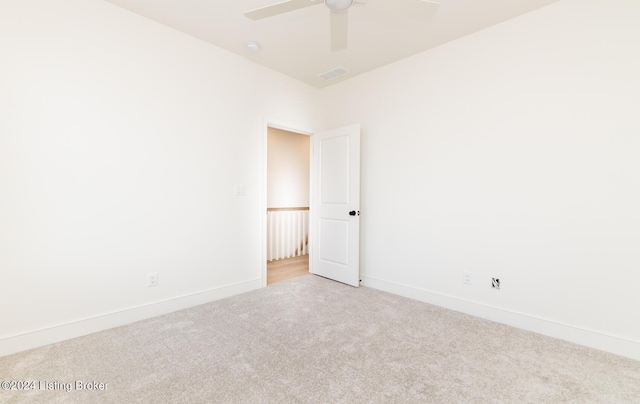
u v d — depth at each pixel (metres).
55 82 1.98
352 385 1.56
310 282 3.53
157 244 2.48
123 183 2.29
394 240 3.13
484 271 2.49
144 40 2.38
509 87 2.35
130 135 2.31
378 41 2.68
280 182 5.13
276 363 1.77
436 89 2.78
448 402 1.43
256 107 3.20
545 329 2.19
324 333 2.17
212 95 2.82
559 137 2.13
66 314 2.05
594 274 2.01
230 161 2.98
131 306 2.34
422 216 2.89
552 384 1.58
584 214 2.04
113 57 2.22
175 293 2.60
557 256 2.15
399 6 1.95
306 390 1.52
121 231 2.28
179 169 2.60
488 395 1.49
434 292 2.81
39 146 1.93
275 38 2.68
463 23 2.38
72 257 2.07
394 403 1.43
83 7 2.09
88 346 1.95
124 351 1.89
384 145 3.22
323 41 2.72
